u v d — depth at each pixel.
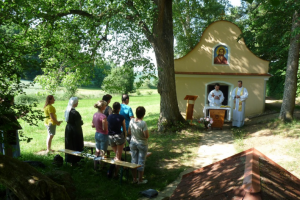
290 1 10.16
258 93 15.52
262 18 12.50
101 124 6.22
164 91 12.10
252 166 2.02
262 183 1.79
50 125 8.20
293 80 11.41
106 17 9.95
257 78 15.42
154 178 6.65
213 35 15.33
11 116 4.07
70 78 11.62
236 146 9.62
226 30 15.27
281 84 22.72
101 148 6.28
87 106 26.72
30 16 6.05
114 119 6.14
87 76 12.15
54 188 3.70
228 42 15.31
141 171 6.11
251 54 15.36
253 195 1.63
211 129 12.73
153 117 16.98
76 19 10.86
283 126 10.86
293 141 9.13
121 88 12.10
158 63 12.00
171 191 5.82
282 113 11.66
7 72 3.97
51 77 11.45
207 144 10.09
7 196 4.38
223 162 2.45
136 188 5.91
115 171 6.33
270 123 11.78
